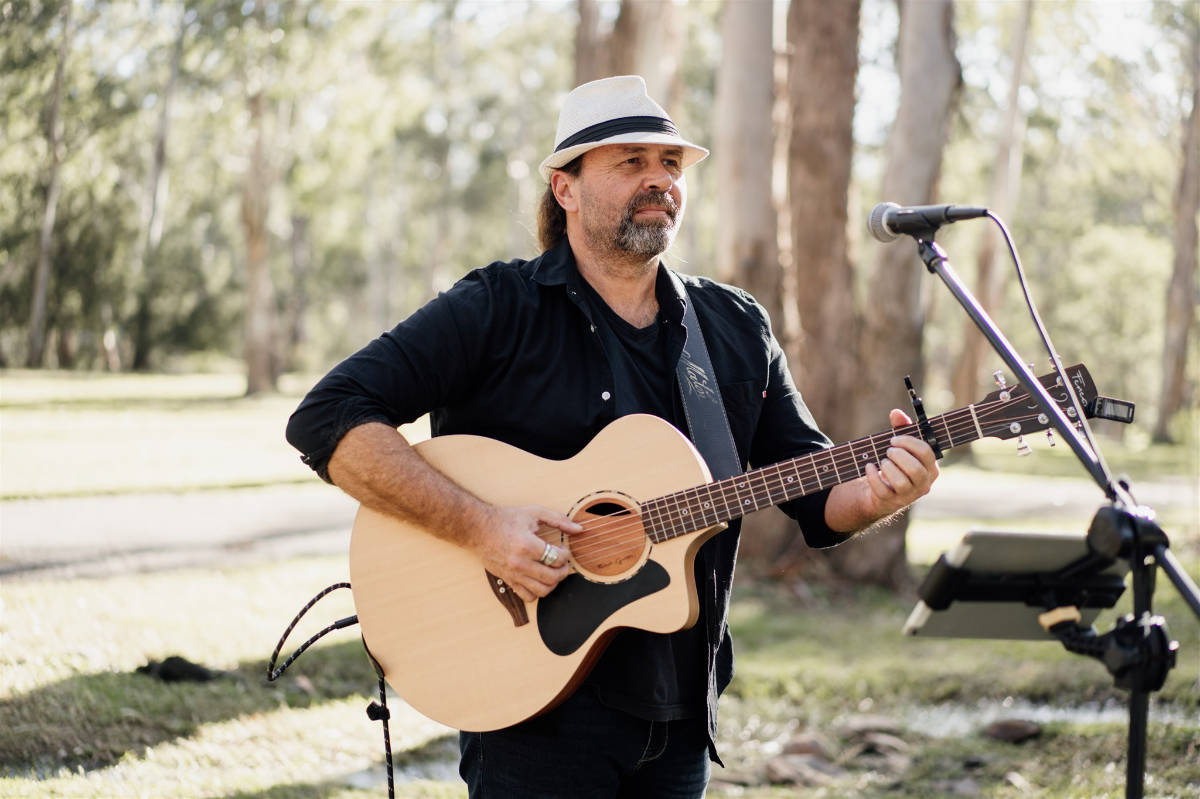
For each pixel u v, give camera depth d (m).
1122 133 27.69
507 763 2.76
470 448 2.87
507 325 2.85
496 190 41.56
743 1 9.57
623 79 2.83
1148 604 2.17
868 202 31.75
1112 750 4.97
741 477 2.72
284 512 10.59
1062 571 2.60
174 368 35.25
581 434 2.85
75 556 7.35
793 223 10.78
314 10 22.22
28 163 10.05
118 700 4.77
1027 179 35.28
